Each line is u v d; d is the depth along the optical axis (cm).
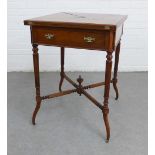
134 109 183
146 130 157
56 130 156
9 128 158
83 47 129
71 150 138
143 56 262
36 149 138
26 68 266
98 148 140
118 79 245
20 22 249
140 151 137
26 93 209
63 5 244
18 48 260
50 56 263
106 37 122
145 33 253
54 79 244
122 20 145
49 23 129
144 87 225
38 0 241
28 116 173
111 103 193
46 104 191
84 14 174
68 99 200
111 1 241
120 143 144
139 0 240
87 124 164
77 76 253
